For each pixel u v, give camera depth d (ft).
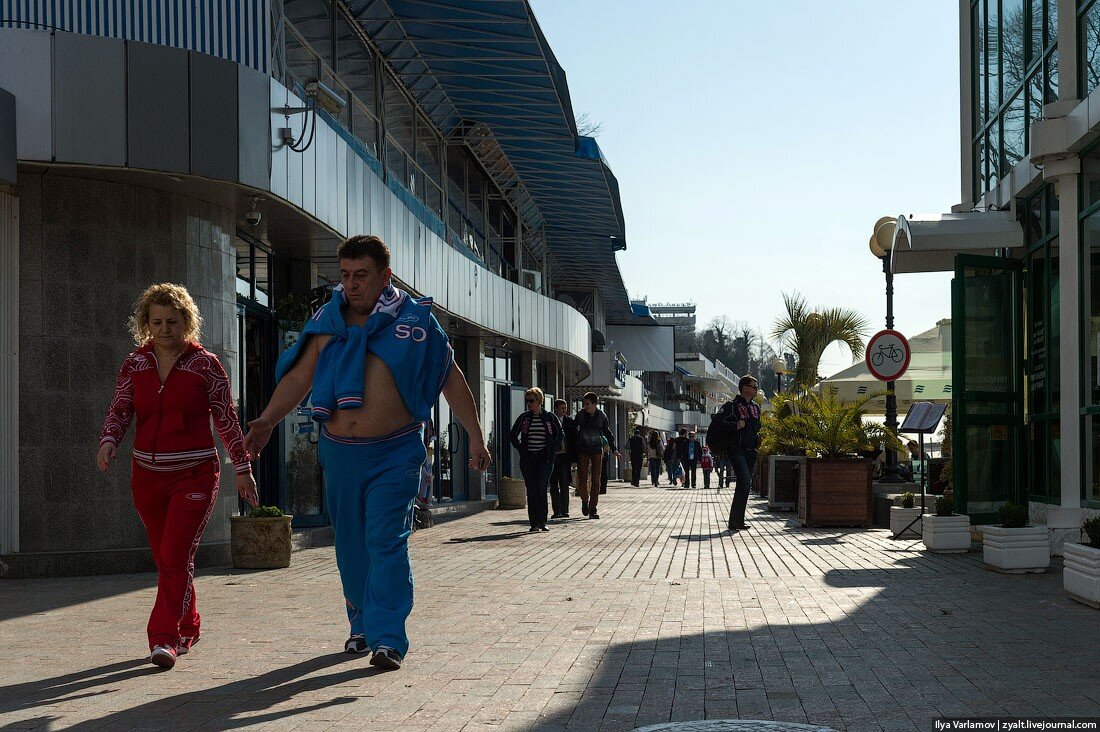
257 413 47.96
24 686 17.67
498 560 39.14
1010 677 17.94
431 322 19.22
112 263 37.17
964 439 44.14
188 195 39.14
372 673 18.45
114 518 36.88
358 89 60.29
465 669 18.81
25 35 34.83
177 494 19.92
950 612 25.50
